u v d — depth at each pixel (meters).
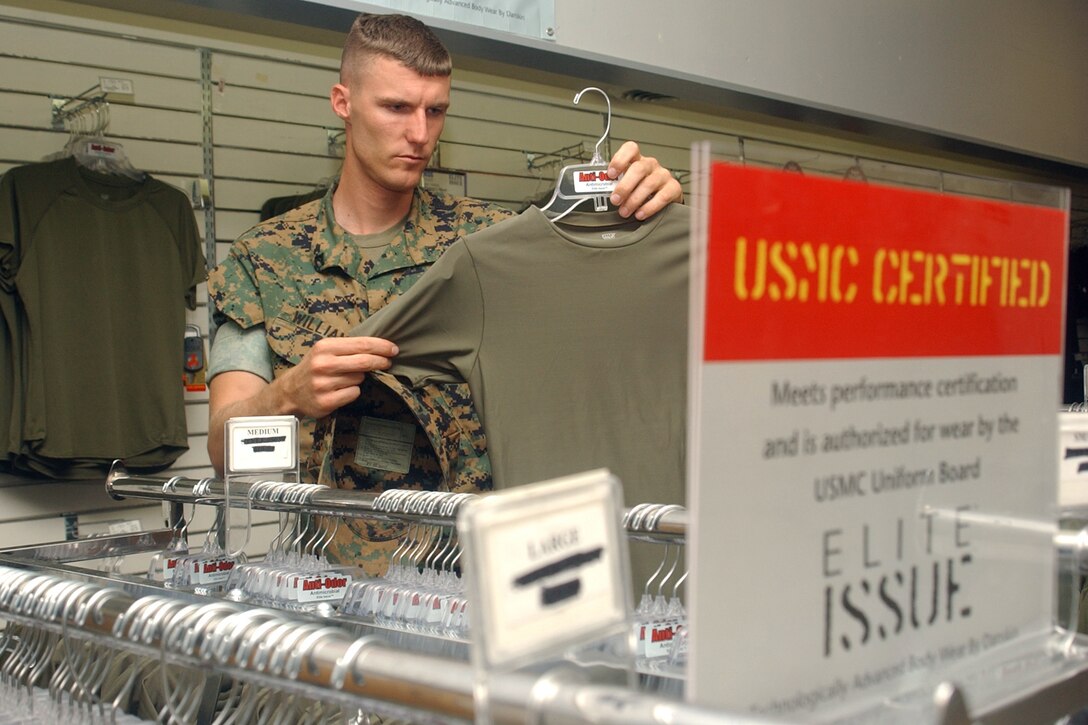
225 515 1.76
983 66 5.84
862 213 0.68
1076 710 0.77
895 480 0.70
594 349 1.74
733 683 0.60
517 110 4.79
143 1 3.51
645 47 4.18
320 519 1.92
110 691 1.30
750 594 0.61
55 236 3.48
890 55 5.27
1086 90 6.63
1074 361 6.71
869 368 0.68
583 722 0.55
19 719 1.10
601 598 0.62
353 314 2.13
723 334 0.60
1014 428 0.79
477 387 1.73
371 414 1.93
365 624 1.32
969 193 0.76
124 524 3.69
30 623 1.02
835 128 5.41
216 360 2.14
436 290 1.70
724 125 5.42
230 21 3.76
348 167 2.21
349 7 3.30
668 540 1.22
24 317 3.45
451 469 1.89
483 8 3.62
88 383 3.52
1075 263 6.76
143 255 3.67
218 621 0.82
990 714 0.68
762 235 0.62
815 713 0.64
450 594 1.43
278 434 1.69
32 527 3.69
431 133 2.12
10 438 3.40
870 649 0.68
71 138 3.64
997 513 0.77
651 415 1.74
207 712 1.20
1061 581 0.91
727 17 4.50
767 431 0.62
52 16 3.59
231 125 4.07
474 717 0.62
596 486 0.63
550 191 4.67
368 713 1.11
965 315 0.75
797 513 0.64
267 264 2.15
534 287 1.72
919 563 0.71
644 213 1.72
